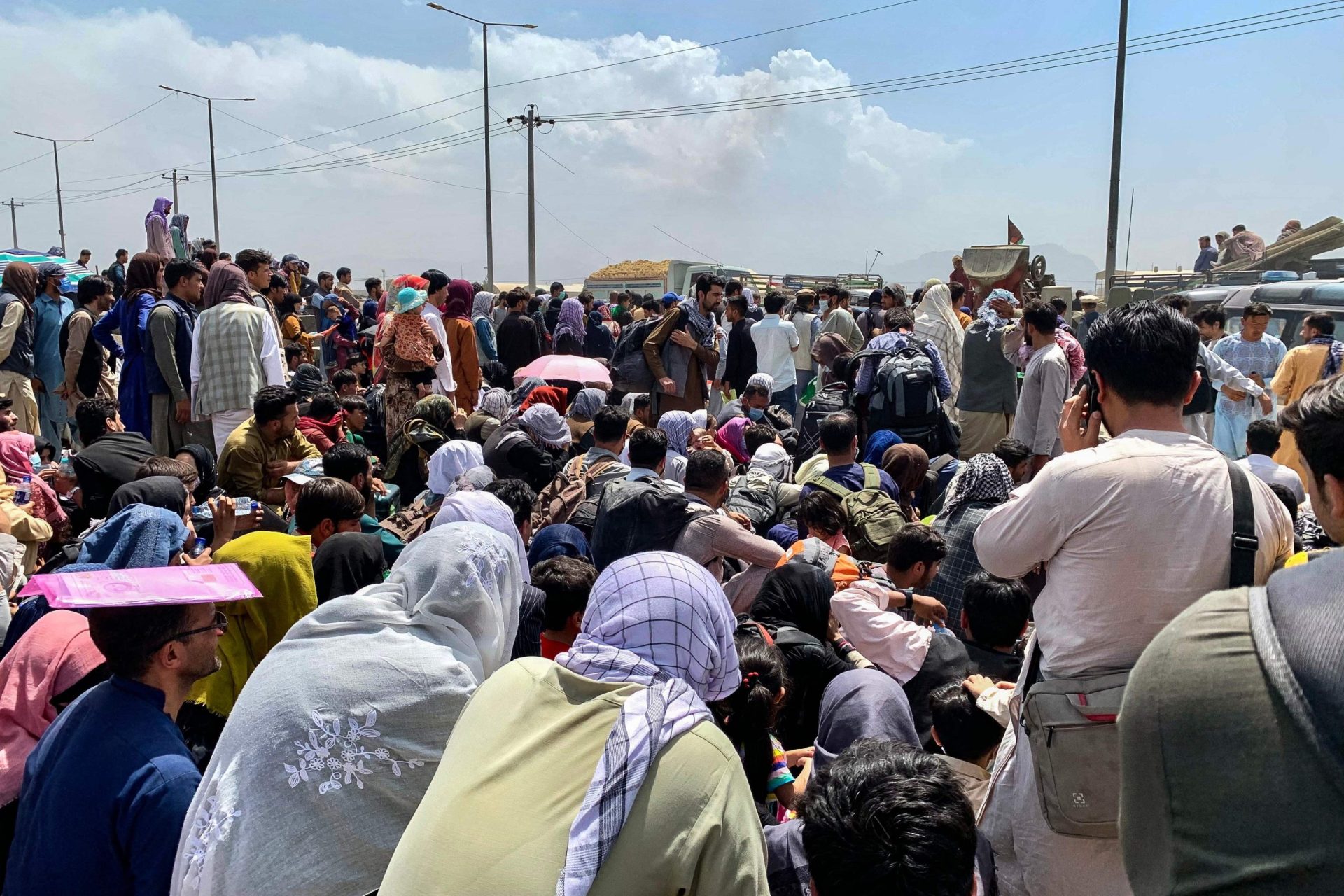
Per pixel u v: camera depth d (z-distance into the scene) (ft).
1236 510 6.97
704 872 5.58
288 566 11.34
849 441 19.97
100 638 7.70
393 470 23.76
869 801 5.65
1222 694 3.94
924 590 15.85
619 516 15.56
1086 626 7.19
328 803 7.47
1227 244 62.28
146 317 23.24
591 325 47.65
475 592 8.70
